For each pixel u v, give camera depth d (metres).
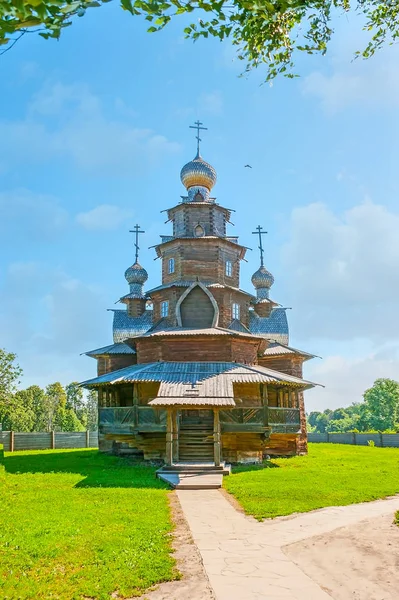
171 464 20.48
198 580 7.75
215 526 11.34
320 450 34.78
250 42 7.34
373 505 13.83
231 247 32.28
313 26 7.92
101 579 7.70
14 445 37.31
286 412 24.48
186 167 34.78
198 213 32.81
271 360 32.75
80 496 14.90
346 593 7.23
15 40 4.00
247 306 32.84
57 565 8.41
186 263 30.97
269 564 8.52
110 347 33.78
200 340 26.55
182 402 20.05
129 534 10.19
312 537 10.30
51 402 86.75
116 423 24.14
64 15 3.92
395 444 42.66
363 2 8.15
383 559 8.80
